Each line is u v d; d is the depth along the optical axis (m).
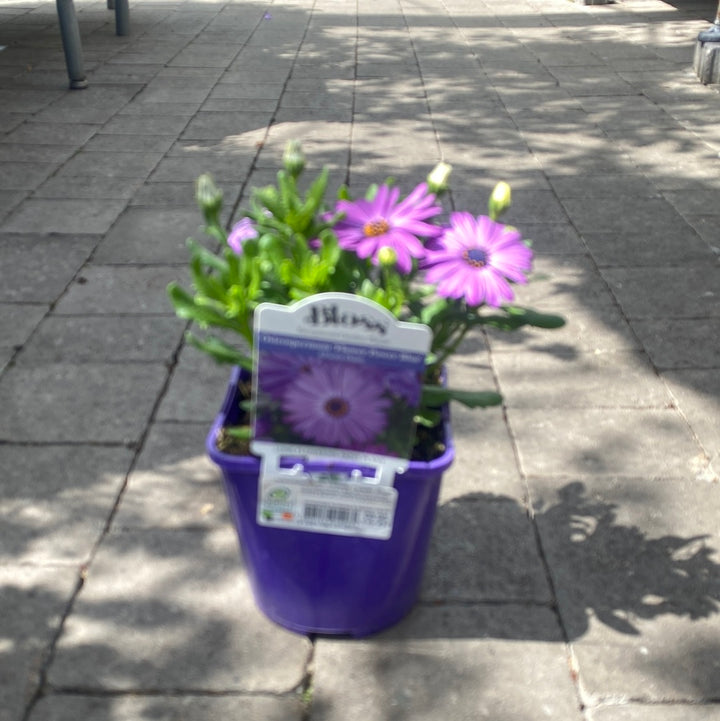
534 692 2.17
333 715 2.10
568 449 3.01
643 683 2.19
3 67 8.03
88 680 2.17
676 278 4.18
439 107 6.88
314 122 6.49
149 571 2.49
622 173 5.52
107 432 3.06
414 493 2.00
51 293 3.99
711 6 10.90
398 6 11.16
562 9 10.96
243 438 2.07
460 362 3.51
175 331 3.69
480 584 2.46
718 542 2.62
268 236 1.92
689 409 3.23
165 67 8.11
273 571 2.16
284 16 10.52
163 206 4.98
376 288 1.92
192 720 2.08
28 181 5.35
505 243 1.92
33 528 2.64
